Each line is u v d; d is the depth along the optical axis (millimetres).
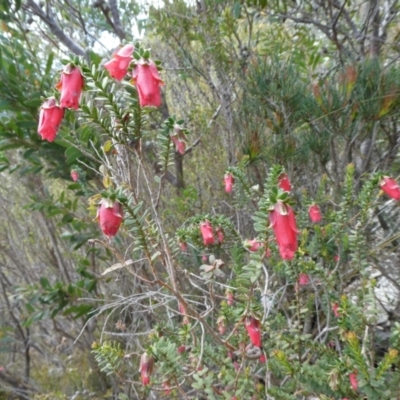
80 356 3320
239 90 2980
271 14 3350
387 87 2162
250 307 1396
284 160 2422
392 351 1202
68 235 3115
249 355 1597
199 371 1442
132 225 1250
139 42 1252
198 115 3203
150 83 1183
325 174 2361
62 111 1355
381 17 3441
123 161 1446
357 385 1263
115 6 3445
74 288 3010
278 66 2531
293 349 1675
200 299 2623
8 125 2771
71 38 3541
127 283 3094
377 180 1733
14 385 3693
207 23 2986
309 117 2490
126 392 2494
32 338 4109
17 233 4066
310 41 3691
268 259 2006
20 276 4055
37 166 3002
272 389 1471
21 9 3158
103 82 1242
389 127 2498
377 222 2709
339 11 3145
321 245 1992
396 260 2352
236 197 2178
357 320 1464
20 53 2922
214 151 3049
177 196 2959
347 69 2266
